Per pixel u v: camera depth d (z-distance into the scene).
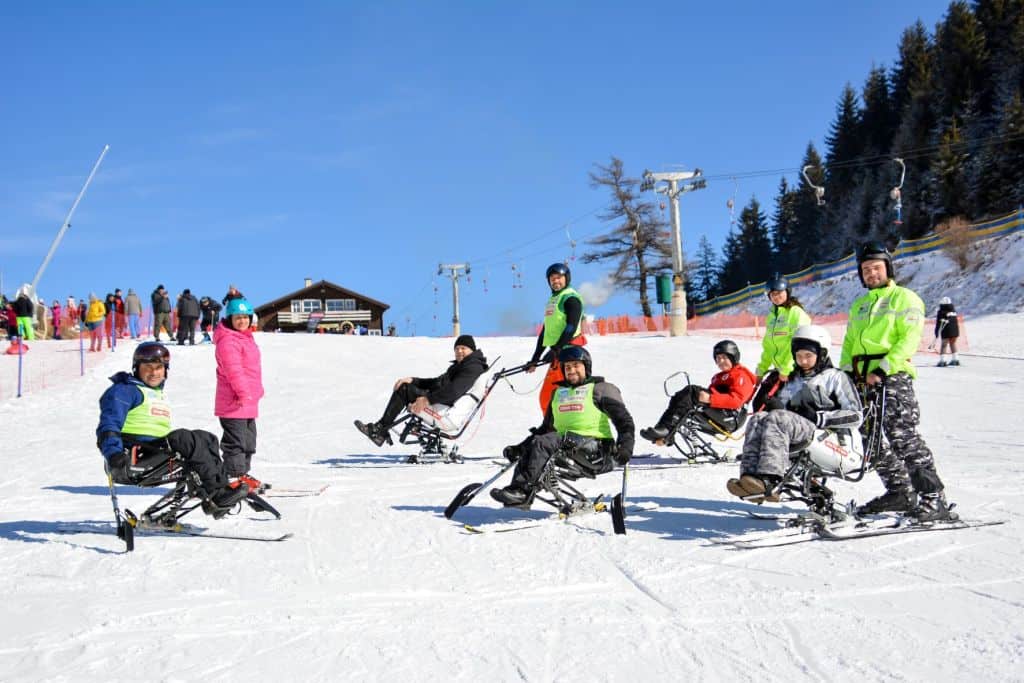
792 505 6.34
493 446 10.29
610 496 6.87
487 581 4.60
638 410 12.74
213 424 13.01
